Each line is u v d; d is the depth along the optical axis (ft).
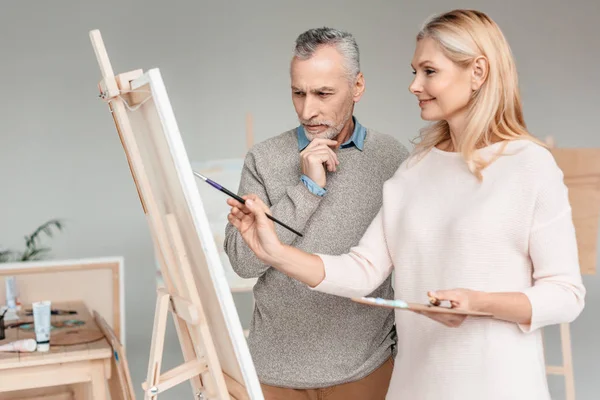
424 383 4.96
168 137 4.25
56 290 10.95
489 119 4.78
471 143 4.80
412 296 5.09
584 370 14.60
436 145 5.30
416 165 5.31
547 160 4.68
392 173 6.33
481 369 4.70
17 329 9.31
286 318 6.20
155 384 5.22
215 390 5.20
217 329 4.88
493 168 4.78
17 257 22.09
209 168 11.73
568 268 4.58
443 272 4.87
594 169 10.09
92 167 23.41
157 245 5.53
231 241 6.08
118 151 23.54
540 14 25.25
